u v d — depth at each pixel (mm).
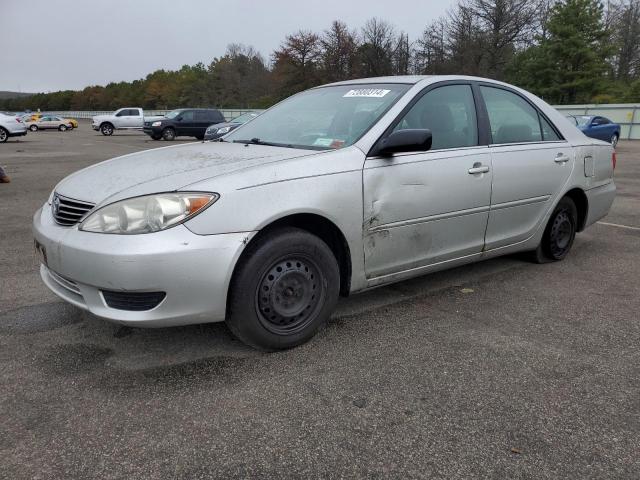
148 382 2746
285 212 2883
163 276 2605
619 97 39562
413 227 3520
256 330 2922
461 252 3918
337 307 3805
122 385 2715
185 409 2508
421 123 3621
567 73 40000
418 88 3693
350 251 3240
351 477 2070
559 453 2213
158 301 2674
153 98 87438
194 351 3082
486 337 3312
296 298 3055
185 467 2121
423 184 3508
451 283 4348
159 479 2053
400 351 3113
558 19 40375
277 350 3072
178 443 2264
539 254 4820
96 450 2215
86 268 2674
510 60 46156
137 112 35156
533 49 42812
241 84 72375
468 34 47250
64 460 2152
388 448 2240
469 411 2508
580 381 2787
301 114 3953
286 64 55406
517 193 4211
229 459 2168
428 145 3223
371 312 3713
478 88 4117
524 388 2713
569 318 3625
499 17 46375
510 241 4316
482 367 2928
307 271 3072
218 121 28984
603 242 5809
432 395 2643
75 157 16766
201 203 2689
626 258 5141
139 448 2229
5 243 5613
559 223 4801
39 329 3373
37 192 9234
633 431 2365
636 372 2889
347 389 2693
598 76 40312
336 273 3188
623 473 2096
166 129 27859
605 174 5234
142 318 2662
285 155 3180
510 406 2551
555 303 3908
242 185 2797
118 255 2586
